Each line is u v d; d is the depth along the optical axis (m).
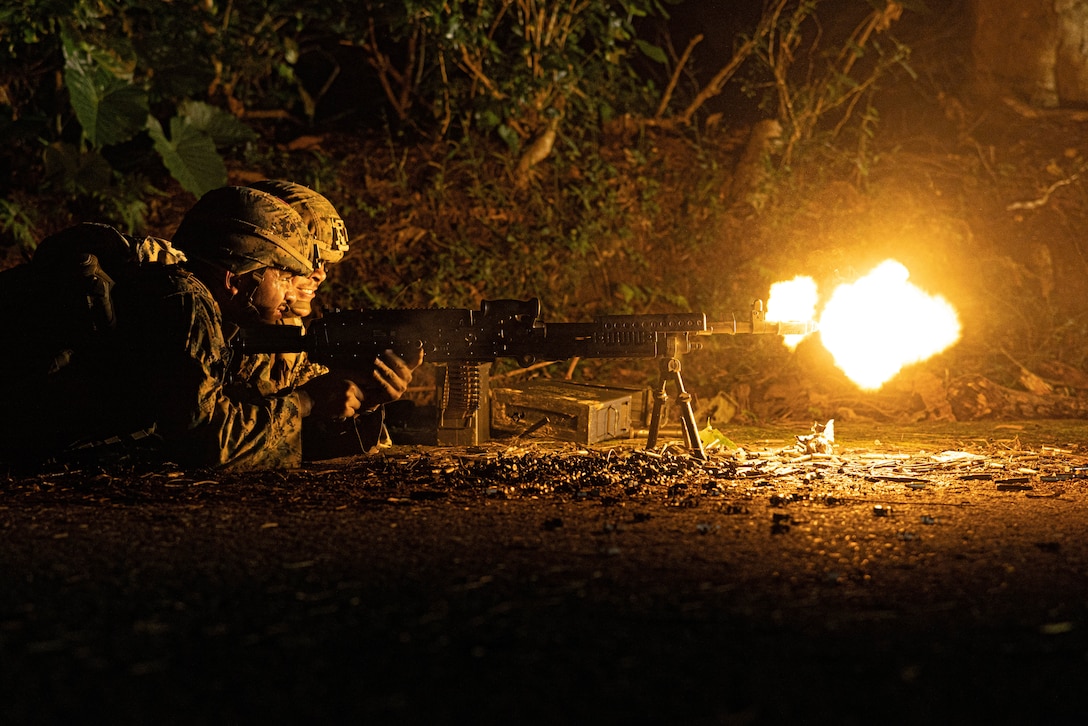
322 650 2.55
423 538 3.53
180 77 8.33
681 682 2.37
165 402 4.48
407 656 2.52
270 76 10.02
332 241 5.28
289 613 2.81
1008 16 9.74
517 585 3.01
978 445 5.71
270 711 2.25
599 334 4.77
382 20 9.10
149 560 3.29
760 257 8.88
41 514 3.89
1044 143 9.59
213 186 8.11
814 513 3.88
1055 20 9.67
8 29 7.77
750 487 4.40
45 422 4.56
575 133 9.50
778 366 7.78
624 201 9.05
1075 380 7.73
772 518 3.78
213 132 8.42
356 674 2.42
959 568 3.16
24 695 2.33
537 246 8.59
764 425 6.63
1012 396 7.11
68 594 2.97
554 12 9.04
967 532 3.59
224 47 8.70
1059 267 8.85
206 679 2.40
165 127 9.34
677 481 4.52
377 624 2.72
